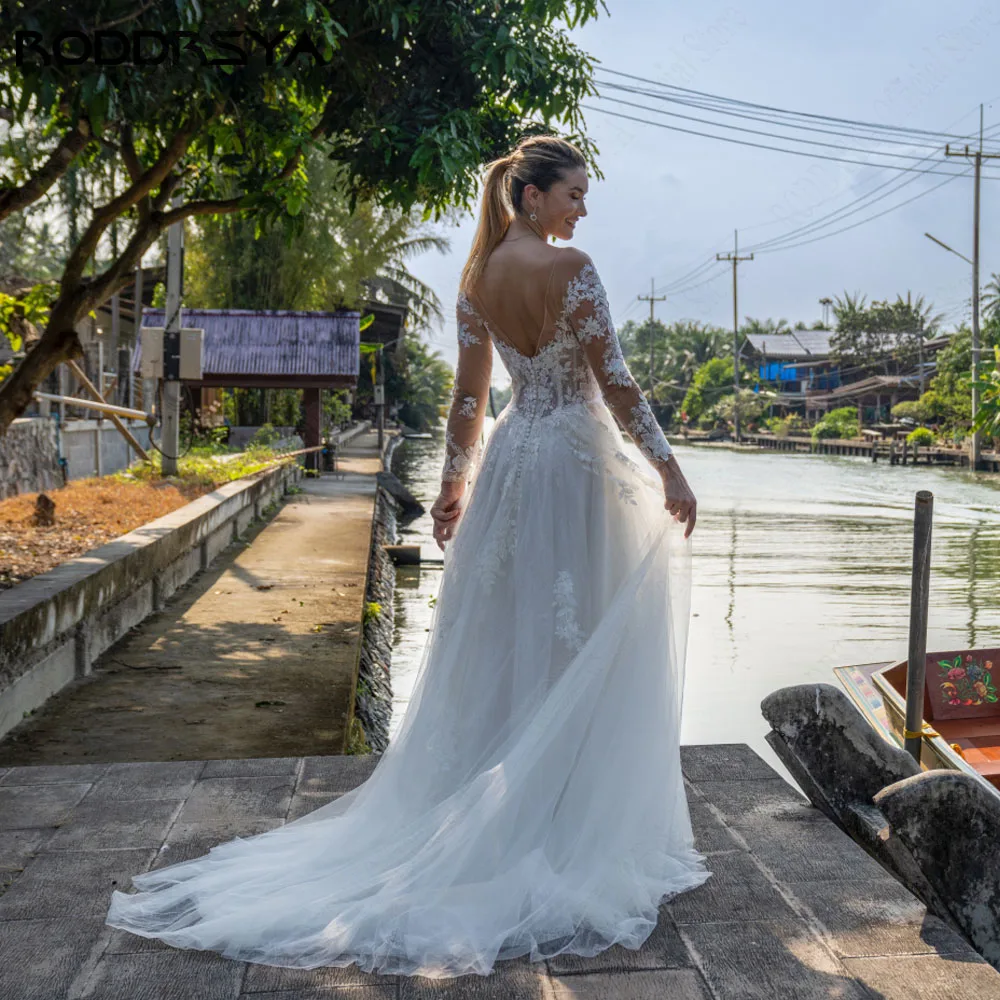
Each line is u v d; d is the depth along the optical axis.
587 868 2.29
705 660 9.27
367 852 2.45
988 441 41.09
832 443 53.00
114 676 6.00
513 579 2.47
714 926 2.24
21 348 9.10
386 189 7.66
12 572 6.35
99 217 7.34
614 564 2.49
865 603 11.96
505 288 2.48
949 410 47.00
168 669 6.18
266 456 18.41
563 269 2.40
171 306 13.50
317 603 8.46
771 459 46.56
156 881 2.47
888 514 22.20
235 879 2.42
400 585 13.32
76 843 2.73
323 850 2.50
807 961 2.10
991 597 12.36
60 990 2.01
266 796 3.07
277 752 4.68
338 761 3.38
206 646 6.80
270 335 22.53
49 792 3.11
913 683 3.93
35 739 4.79
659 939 2.19
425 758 2.48
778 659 9.30
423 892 2.24
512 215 2.55
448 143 6.98
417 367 67.62
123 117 6.02
